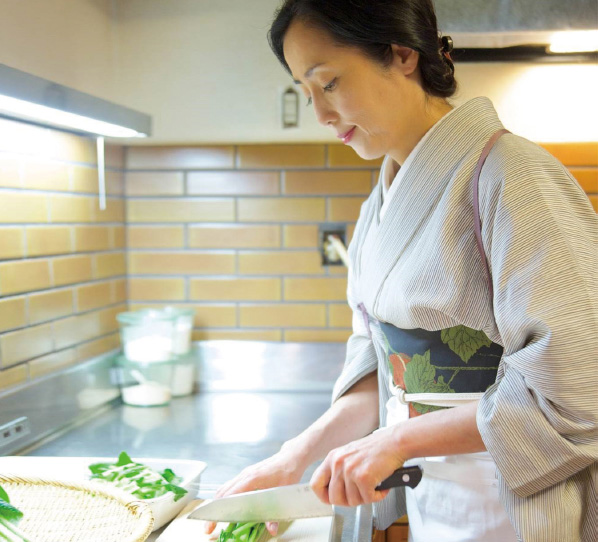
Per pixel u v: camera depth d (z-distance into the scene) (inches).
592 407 28.5
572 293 28.9
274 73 61.9
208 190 74.8
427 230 34.8
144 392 68.2
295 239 74.7
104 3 56.3
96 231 69.0
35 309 57.5
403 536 52.2
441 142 34.6
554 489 30.4
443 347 36.4
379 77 33.0
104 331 71.1
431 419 32.2
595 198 68.4
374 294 38.8
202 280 75.8
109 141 70.6
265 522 36.9
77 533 35.0
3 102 42.2
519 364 29.7
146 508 36.3
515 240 30.0
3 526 33.6
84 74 51.6
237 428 61.5
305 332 75.6
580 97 62.1
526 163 31.2
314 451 41.1
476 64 61.8
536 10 49.8
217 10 60.6
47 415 57.9
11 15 40.2
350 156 73.4
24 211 55.8
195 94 62.1
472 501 36.5
